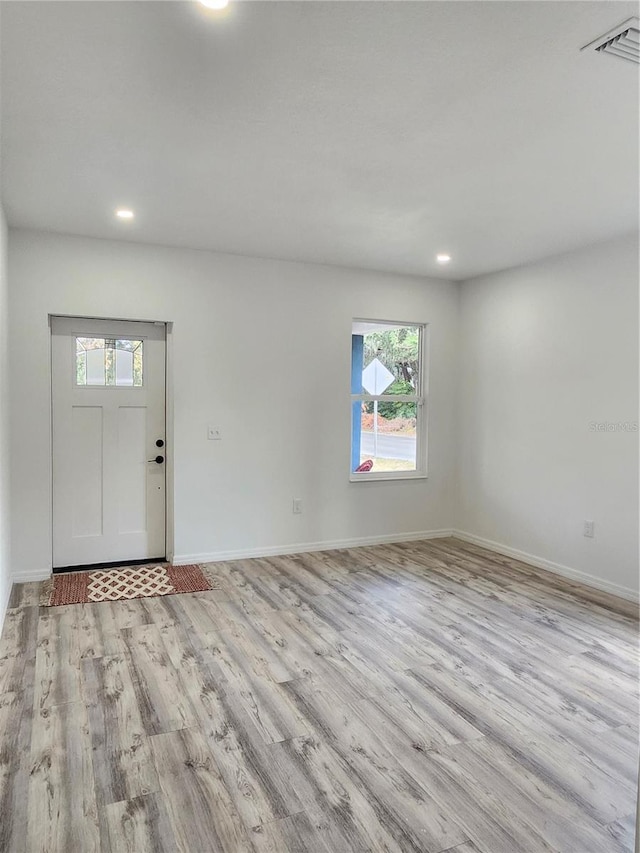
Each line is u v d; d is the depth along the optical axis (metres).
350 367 5.21
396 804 1.94
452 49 1.95
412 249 4.48
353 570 4.57
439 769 2.12
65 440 4.41
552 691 2.71
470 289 5.53
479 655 3.08
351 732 2.35
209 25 1.82
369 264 4.99
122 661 2.96
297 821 1.86
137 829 1.81
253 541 4.89
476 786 2.03
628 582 4.02
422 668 2.92
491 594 4.05
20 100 2.28
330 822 1.85
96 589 4.02
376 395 5.43
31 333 4.11
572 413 4.46
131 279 4.38
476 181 3.12
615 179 3.08
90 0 1.70
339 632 3.36
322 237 4.19
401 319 5.39
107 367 4.52
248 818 1.87
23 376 4.09
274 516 4.96
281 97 2.27
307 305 5.01
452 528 5.70
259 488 4.89
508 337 5.08
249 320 4.79
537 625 3.50
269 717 2.46
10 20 1.79
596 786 2.04
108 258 4.31
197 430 4.66
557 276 4.60
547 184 3.15
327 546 5.19
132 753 2.19
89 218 3.79
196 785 2.02
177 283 4.53
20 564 4.14
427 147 2.71
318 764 2.14
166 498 4.73
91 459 4.50
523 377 4.92
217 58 2.00
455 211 3.60
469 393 5.54
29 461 4.14
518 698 2.64
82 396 4.45
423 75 2.11
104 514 4.56
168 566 4.57
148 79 2.14
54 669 2.86
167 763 2.14
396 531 5.49
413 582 4.29
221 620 3.52
